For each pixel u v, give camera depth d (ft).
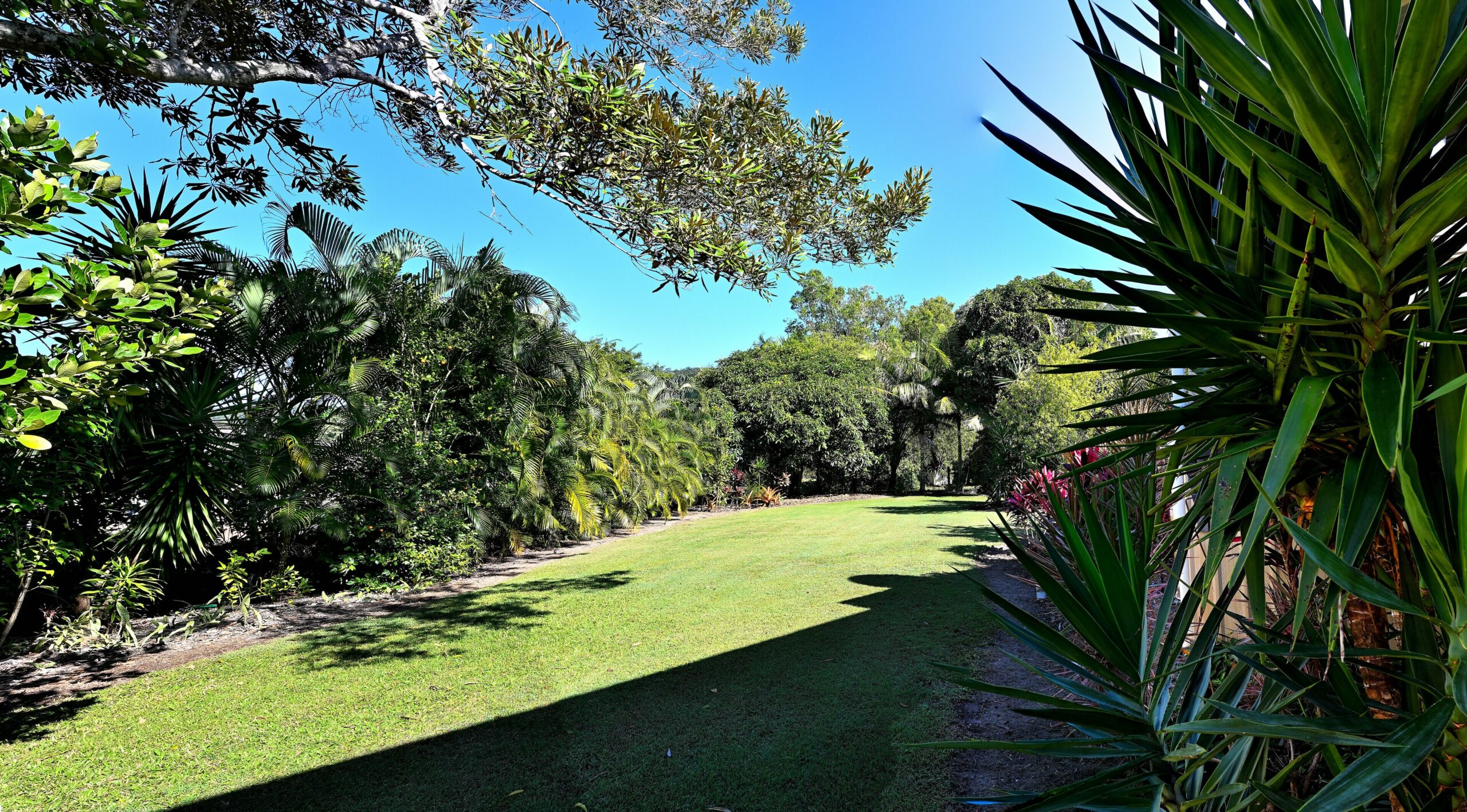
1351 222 3.33
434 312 29.32
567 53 10.77
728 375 70.69
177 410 18.33
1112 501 9.03
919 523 41.63
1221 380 4.23
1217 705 4.13
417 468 25.36
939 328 96.07
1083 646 10.36
